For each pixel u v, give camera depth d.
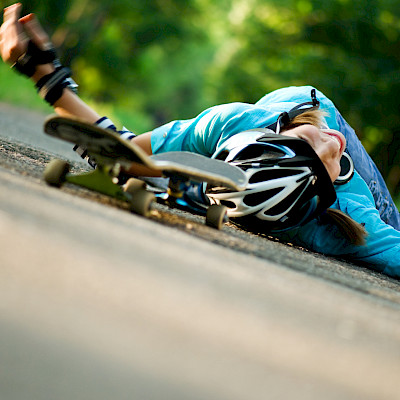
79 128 6.71
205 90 67.88
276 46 57.31
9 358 1.85
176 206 9.02
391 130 49.59
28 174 7.52
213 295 3.73
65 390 1.77
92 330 2.24
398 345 4.07
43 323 2.16
